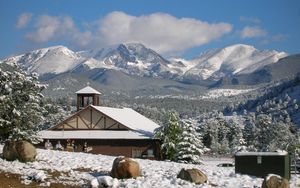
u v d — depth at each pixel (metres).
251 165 33.78
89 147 68.94
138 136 68.06
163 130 64.06
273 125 141.62
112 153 69.06
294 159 75.19
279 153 33.34
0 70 41.28
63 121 71.44
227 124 156.50
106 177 25.80
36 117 43.84
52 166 31.27
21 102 43.12
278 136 136.12
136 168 28.25
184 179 27.97
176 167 34.75
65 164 32.41
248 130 153.25
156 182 26.78
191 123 63.28
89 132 70.50
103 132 70.12
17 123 42.50
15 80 42.06
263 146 136.75
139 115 85.44
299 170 59.84
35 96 43.59
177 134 63.22
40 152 38.31
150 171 31.20
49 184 25.88
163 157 65.44
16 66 42.78
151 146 68.38
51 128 71.56
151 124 81.62
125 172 27.86
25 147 31.59
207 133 139.88
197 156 61.56
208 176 31.09
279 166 33.22
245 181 30.09
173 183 27.14
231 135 150.62
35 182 26.25
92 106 71.12
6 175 27.20
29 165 30.73
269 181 26.19
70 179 27.80
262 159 33.59
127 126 69.81
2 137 43.50
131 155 68.69
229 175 32.62
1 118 41.84
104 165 33.09
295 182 32.41
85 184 26.44
